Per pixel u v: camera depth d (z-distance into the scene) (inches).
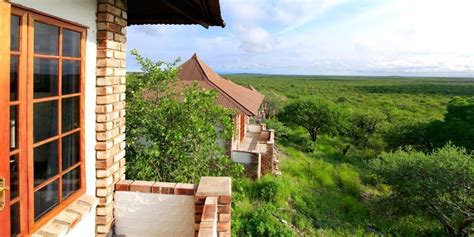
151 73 249.6
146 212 114.7
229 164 243.1
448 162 424.5
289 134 971.9
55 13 79.4
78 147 94.7
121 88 116.7
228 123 247.0
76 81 92.4
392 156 506.0
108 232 109.9
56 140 84.0
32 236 74.5
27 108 72.0
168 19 165.8
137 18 164.9
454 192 408.5
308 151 809.5
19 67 69.1
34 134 76.2
